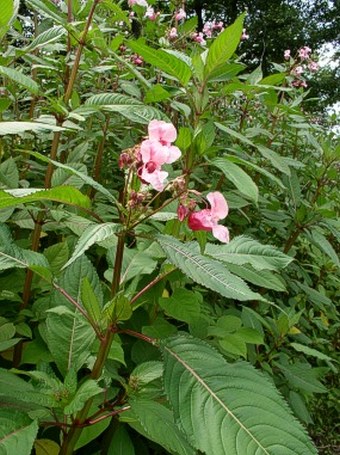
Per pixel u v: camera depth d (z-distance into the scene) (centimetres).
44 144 67
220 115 81
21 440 23
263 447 22
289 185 67
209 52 37
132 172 27
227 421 23
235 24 35
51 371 30
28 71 65
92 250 55
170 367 26
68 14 50
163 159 26
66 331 32
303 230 66
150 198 29
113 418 38
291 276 76
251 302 66
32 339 44
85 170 42
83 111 42
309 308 85
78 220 42
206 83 39
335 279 81
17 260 29
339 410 76
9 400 29
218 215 28
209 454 22
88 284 27
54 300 33
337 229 65
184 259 26
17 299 41
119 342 36
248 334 46
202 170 64
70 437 29
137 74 44
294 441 23
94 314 28
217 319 50
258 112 93
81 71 58
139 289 41
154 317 43
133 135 69
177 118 67
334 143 109
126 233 27
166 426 27
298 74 88
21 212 44
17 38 57
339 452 72
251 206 75
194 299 39
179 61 36
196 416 24
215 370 26
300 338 61
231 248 32
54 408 30
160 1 113
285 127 77
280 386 58
